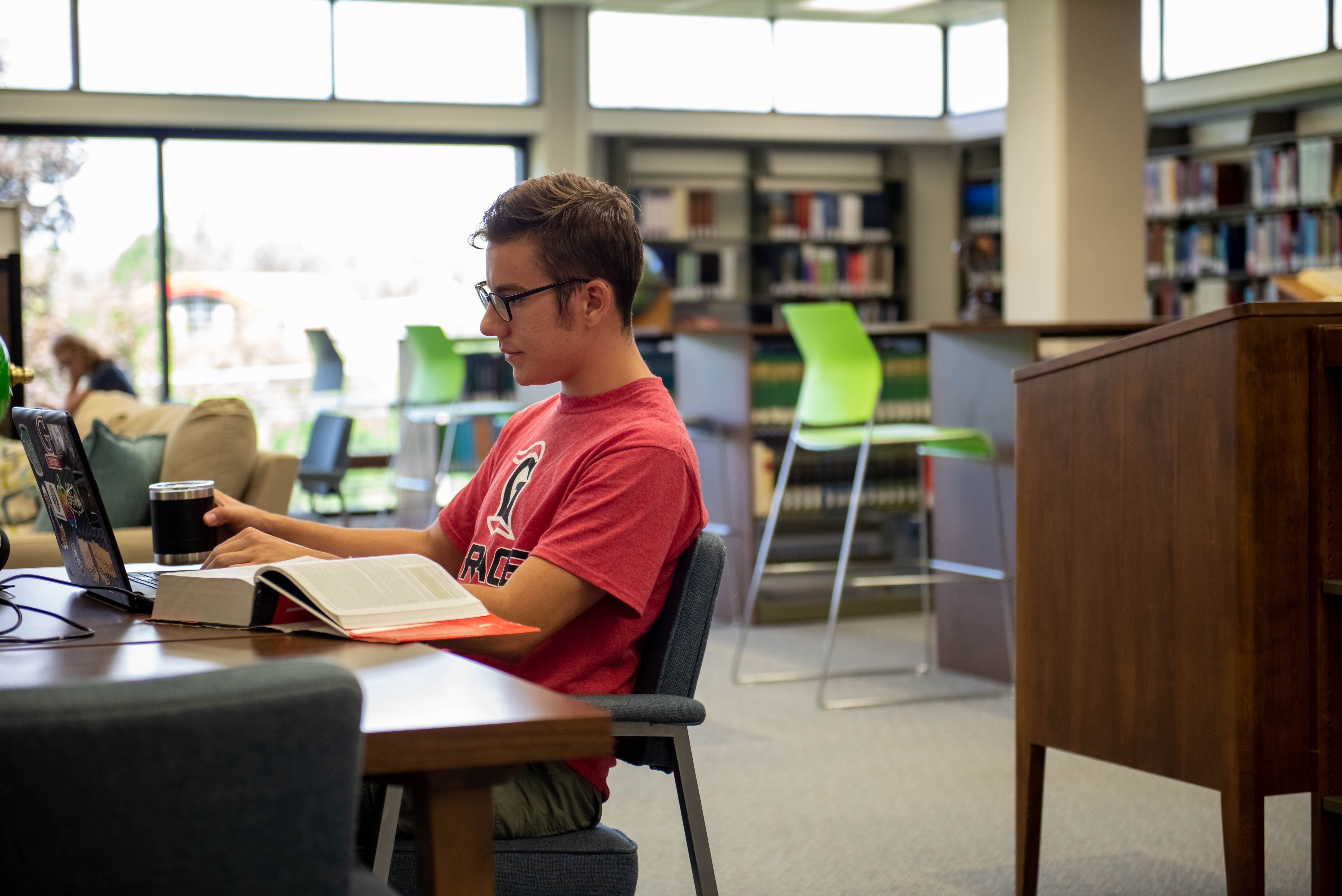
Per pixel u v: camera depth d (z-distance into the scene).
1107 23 6.43
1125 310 6.50
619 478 1.55
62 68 7.41
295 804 0.80
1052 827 2.93
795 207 8.99
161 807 0.76
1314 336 1.78
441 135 8.24
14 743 0.72
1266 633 1.78
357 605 1.37
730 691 4.38
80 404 4.90
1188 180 8.25
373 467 7.23
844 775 3.37
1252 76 7.66
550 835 1.53
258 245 8.00
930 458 5.29
